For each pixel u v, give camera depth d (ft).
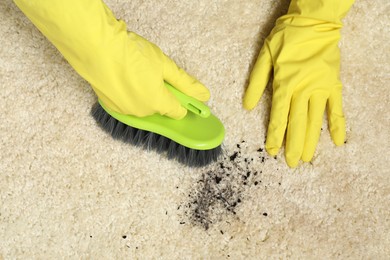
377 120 2.77
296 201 2.68
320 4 2.64
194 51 2.80
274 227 2.66
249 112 2.75
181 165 2.69
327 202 2.69
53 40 2.25
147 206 2.66
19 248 2.62
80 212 2.65
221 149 2.69
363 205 2.69
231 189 2.68
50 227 2.64
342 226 2.67
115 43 2.23
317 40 2.65
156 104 2.40
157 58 2.40
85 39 2.17
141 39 2.42
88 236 2.64
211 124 2.56
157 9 2.82
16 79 2.74
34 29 2.76
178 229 2.65
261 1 2.85
